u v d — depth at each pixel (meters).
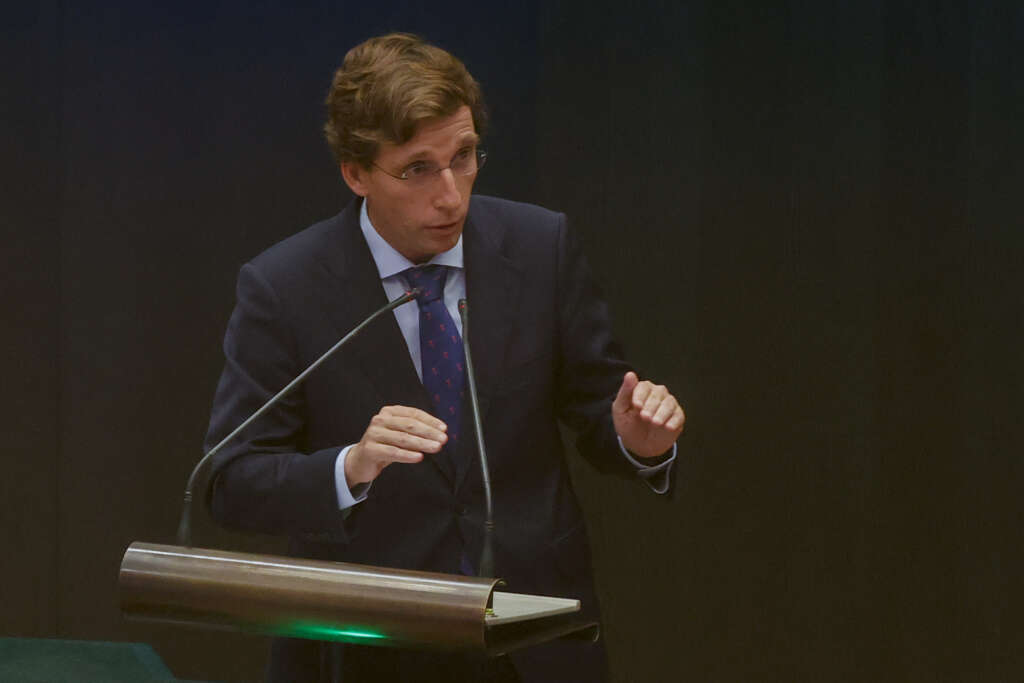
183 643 13.40
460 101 5.98
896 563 11.90
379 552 6.27
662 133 12.14
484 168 12.40
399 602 4.74
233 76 12.98
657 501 12.38
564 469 6.66
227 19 12.96
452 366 6.39
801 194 11.91
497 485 6.37
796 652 12.10
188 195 13.13
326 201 12.92
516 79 12.39
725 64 12.00
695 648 12.33
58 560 13.51
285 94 12.91
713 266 12.11
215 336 13.20
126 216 13.23
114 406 13.36
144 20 13.10
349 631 4.85
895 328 11.81
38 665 8.02
